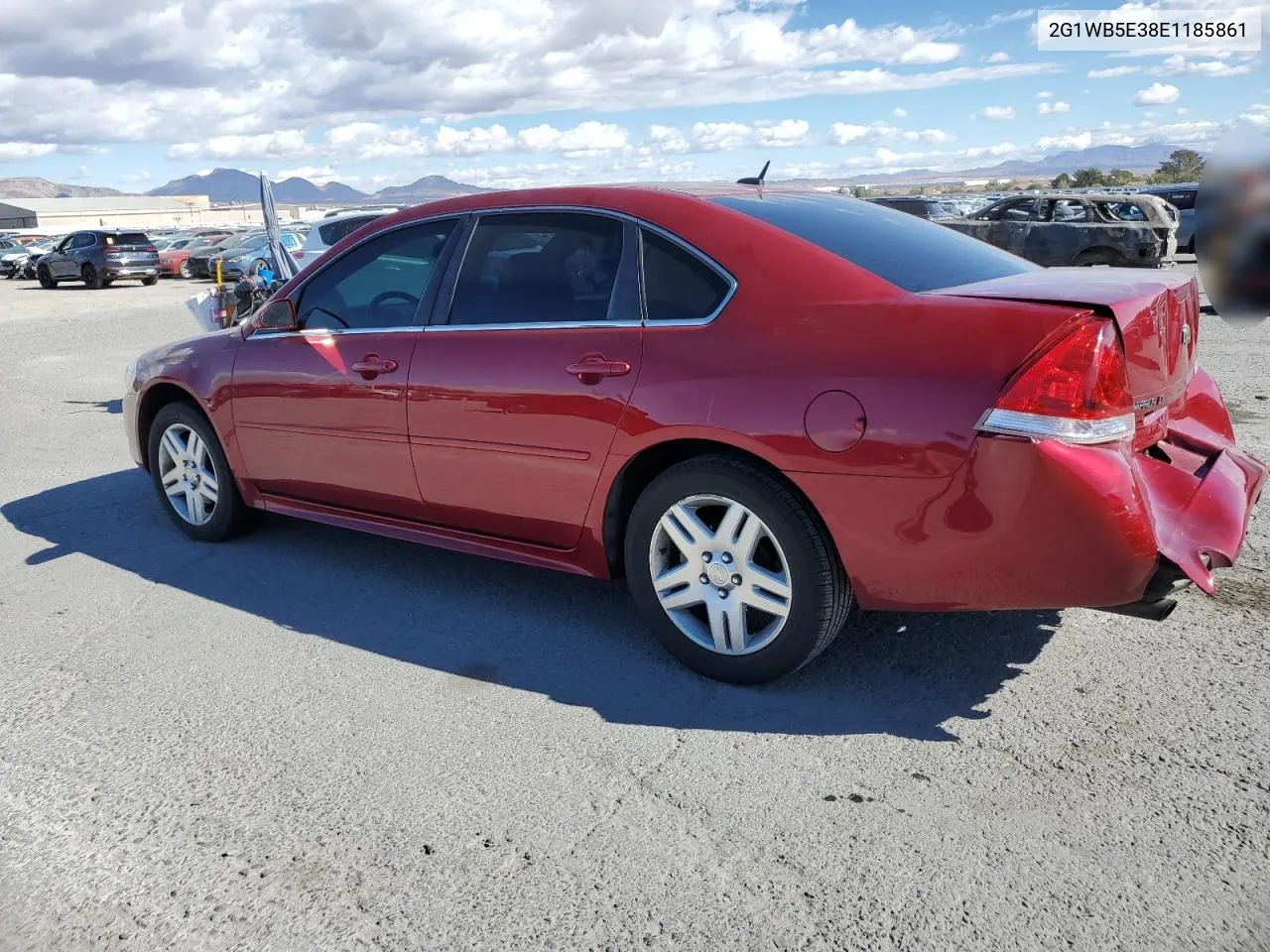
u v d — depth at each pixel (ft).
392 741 9.55
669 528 10.36
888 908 7.02
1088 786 8.39
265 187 26.25
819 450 9.09
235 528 15.57
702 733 9.52
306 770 9.09
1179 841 7.64
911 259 10.33
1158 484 9.03
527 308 11.32
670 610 10.67
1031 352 8.34
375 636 12.04
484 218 12.03
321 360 13.12
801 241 9.99
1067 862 7.44
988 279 10.34
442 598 13.19
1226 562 8.63
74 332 50.26
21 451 22.88
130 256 96.89
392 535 13.16
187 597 13.48
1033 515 8.36
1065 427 8.23
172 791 8.80
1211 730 9.23
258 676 11.03
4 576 14.52
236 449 14.58
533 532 11.55
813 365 9.21
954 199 78.43
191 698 10.55
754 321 9.68
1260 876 7.22
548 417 10.85
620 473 10.50
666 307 10.28
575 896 7.27
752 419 9.41
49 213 499.10
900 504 8.84
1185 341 10.00
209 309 24.85
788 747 9.21
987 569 8.68
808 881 7.33
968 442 8.47
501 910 7.16
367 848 7.92
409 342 12.21
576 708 10.09
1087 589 8.48
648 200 10.80
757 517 9.66
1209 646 10.95
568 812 8.29
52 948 6.96
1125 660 10.68
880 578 9.16
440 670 11.05
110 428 25.26
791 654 9.87
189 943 6.97
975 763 8.82
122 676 11.12
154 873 7.72
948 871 7.39
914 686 10.29
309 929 7.05
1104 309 8.37
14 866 7.86
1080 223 57.36
